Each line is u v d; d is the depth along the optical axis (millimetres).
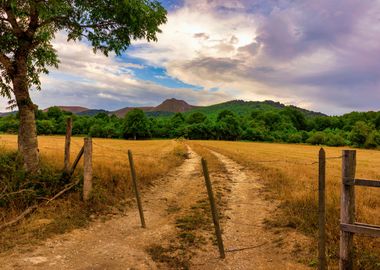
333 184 14312
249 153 45312
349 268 5293
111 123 122562
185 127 125000
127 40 12055
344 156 5277
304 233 7777
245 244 7750
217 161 29047
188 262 6637
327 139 112375
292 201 10711
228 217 9938
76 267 6070
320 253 5605
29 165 10539
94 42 12062
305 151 64000
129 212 10195
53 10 10109
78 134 115062
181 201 12211
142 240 7785
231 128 125188
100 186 11164
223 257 6914
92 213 9469
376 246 6664
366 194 11703
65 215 8836
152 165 19328
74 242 7305
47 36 11703
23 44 10664
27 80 11086
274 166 23625
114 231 8336
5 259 6121
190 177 18344
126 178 13328
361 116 141125
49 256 6438
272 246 7441
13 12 9906
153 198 12336
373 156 58562
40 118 122188
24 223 8023
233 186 15461
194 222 9273
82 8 11055
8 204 8828
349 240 5277
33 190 9414
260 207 11125
